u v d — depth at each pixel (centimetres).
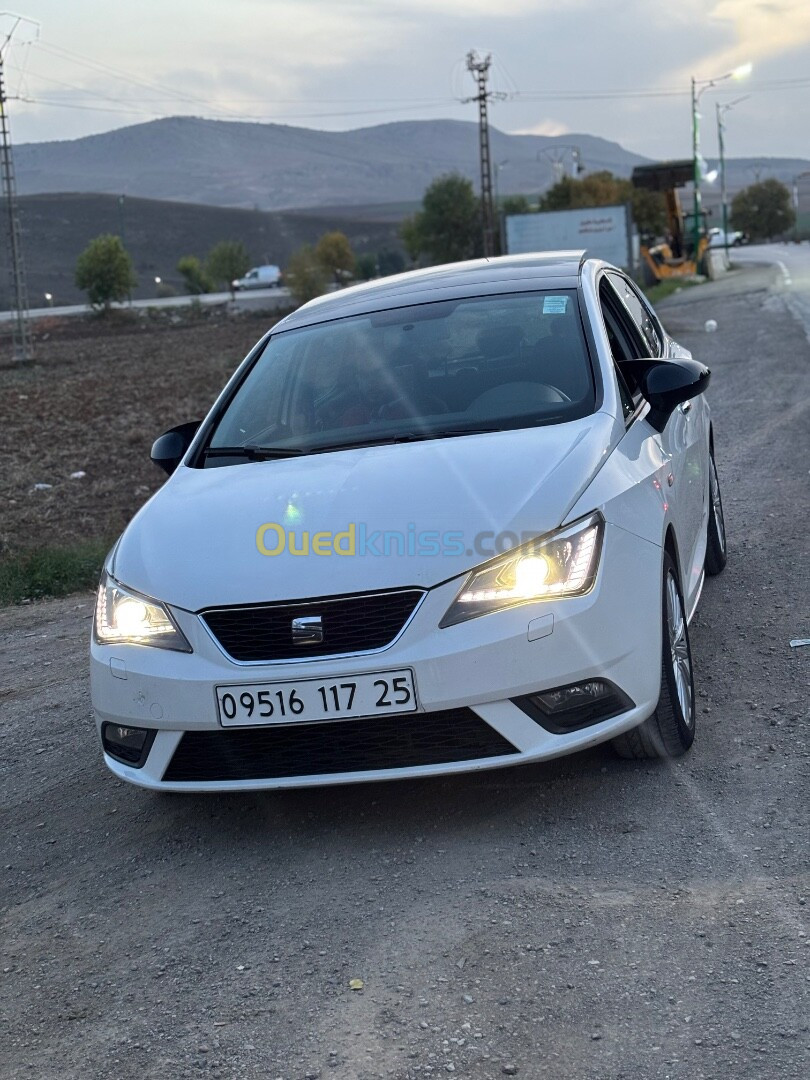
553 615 351
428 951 304
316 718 354
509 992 280
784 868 323
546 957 294
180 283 18438
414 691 348
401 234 8012
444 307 500
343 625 353
